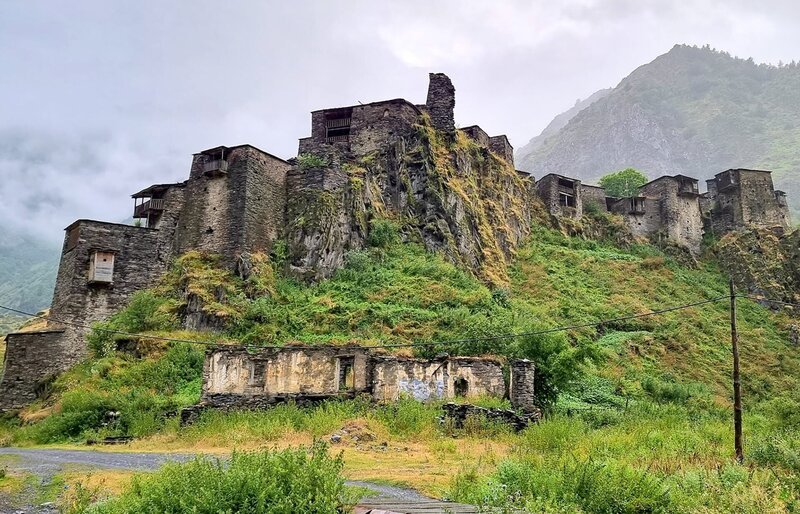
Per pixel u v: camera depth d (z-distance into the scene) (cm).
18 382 3838
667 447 2142
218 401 2797
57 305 4303
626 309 5347
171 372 3338
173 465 1378
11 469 1867
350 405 2578
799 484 1577
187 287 4022
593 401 3606
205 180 4550
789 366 5088
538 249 5984
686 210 7231
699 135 19862
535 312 4600
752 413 3644
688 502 1406
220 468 1213
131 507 1137
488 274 4834
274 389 2816
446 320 3706
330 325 3712
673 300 5809
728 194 7406
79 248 4212
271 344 3331
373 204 4756
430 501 1384
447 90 5562
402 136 5125
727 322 5712
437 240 4709
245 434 2364
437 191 4894
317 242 4319
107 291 4219
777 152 17500
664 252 6819
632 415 3077
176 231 4544
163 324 3828
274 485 1133
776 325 5891
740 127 19562
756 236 6938
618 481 1448
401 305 3956
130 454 2198
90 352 3859
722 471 1692
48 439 2831
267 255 4372
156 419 2805
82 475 1717
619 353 4572
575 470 1487
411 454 2047
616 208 7231
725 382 4594
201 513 1084
